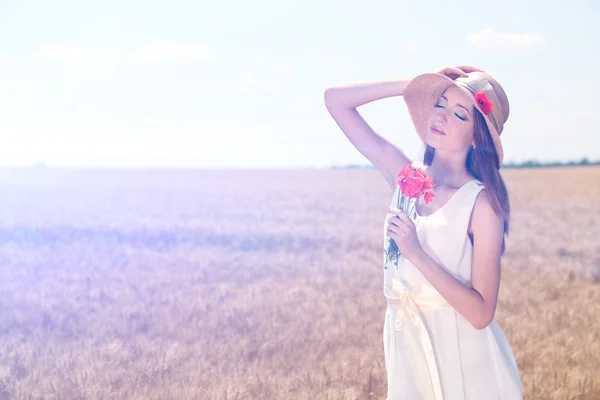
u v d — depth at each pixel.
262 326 4.29
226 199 14.78
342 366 3.50
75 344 3.97
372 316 4.64
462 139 1.81
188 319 4.52
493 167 1.79
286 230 9.63
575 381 3.28
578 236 9.09
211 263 6.98
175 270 6.57
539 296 5.33
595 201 14.29
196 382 3.29
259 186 18.22
